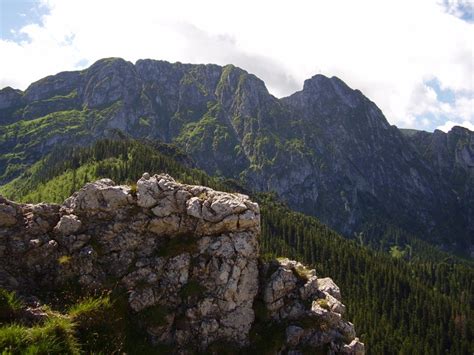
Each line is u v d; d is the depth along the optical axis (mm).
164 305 19781
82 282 19594
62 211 21281
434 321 125312
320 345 20281
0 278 18625
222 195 22672
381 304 130125
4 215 19891
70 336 16141
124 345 18000
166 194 21984
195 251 21203
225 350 19375
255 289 21391
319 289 22906
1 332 14742
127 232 21125
